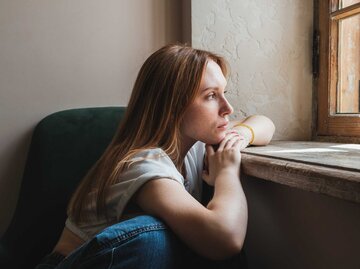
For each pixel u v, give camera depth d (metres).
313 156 0.73
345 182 0.50
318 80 1.26
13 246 1.02
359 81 1.12
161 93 0.79
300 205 0.69
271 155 0.76
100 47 1.20
